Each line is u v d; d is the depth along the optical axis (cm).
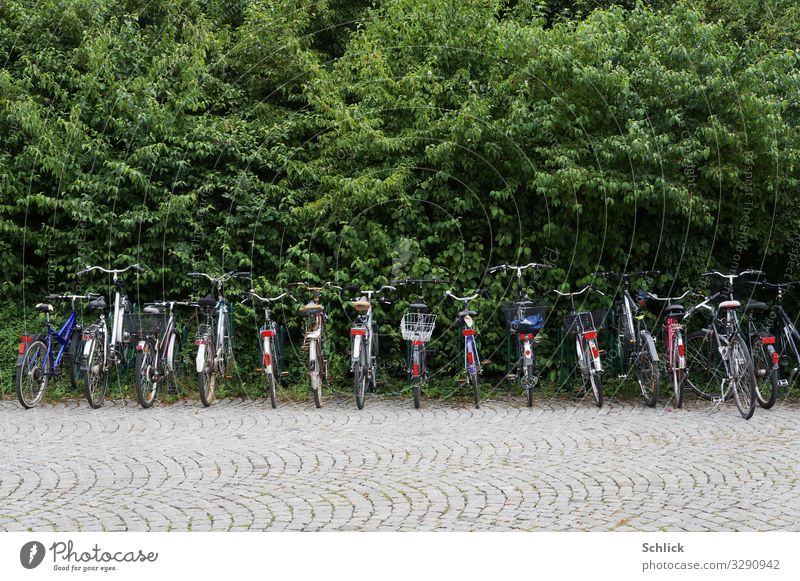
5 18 1030
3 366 931
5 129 961
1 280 978
